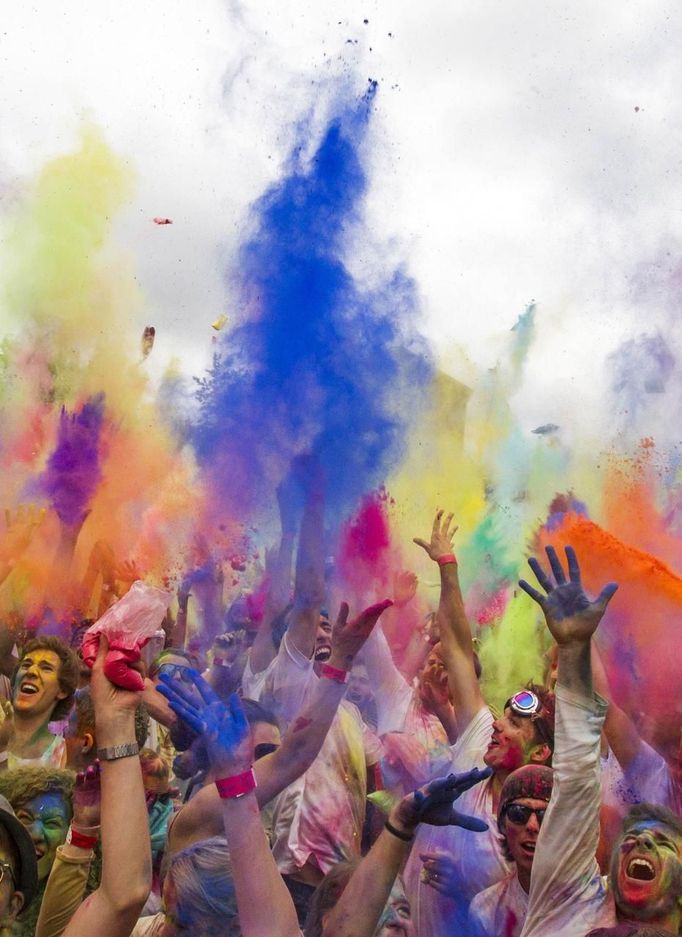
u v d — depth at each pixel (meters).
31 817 3.40
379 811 4.98
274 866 3.02
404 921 3.62
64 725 4.96
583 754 3.36
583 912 3.37
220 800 3.24
